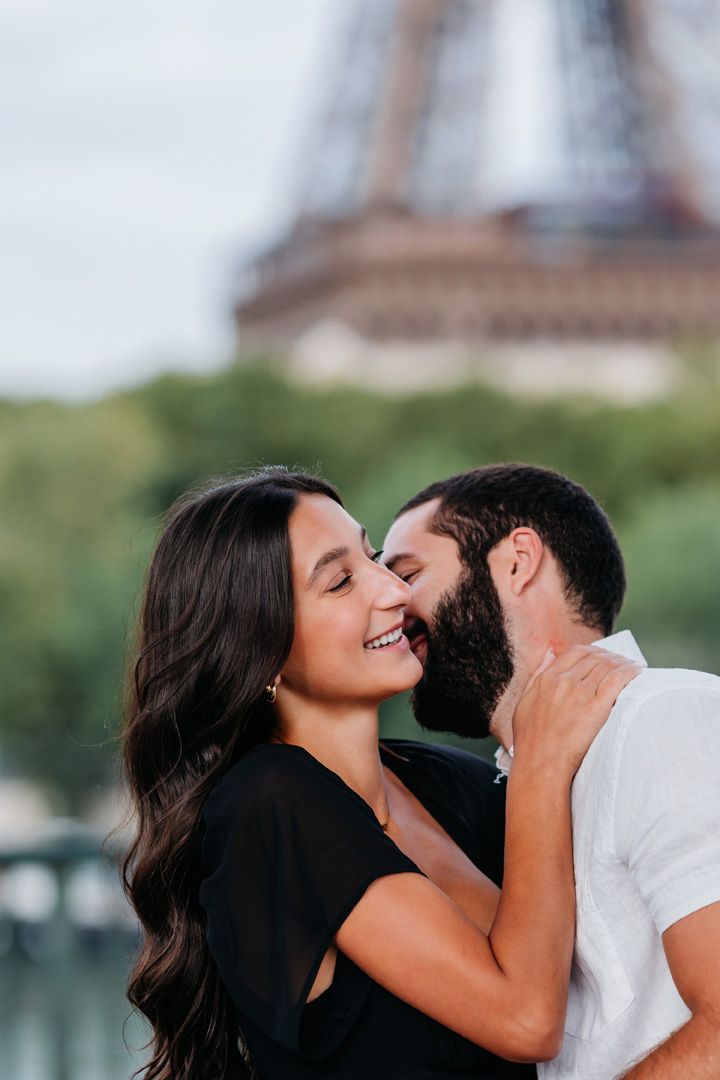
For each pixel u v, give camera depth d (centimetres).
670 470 5544
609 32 12938
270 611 398
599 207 11488
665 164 12181
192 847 406
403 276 9488
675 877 357
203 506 412
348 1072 381
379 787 426
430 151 12212
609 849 378
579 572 454
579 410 5841
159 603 412
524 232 10638
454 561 455
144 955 416
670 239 10150
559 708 403
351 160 11994
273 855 382
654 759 368
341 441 5850
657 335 9712
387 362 9006
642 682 389
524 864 388
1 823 3809
